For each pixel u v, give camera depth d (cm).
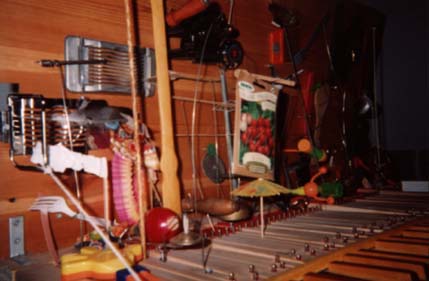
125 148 112
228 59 146
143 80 128
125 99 124
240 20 170
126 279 74
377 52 251
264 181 111
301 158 185
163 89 123
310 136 184
